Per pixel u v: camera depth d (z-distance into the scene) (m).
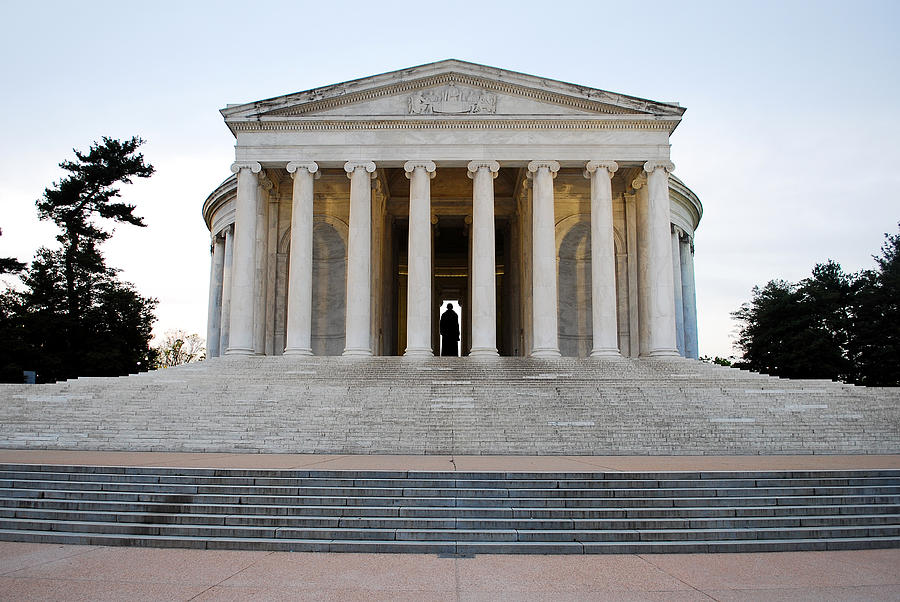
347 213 48.81
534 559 13.31
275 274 47.94
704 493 16.44
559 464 20.44
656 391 30.58
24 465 18.08
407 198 52.97
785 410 28.67
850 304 64.06
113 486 16.77
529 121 41.78
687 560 13.27
